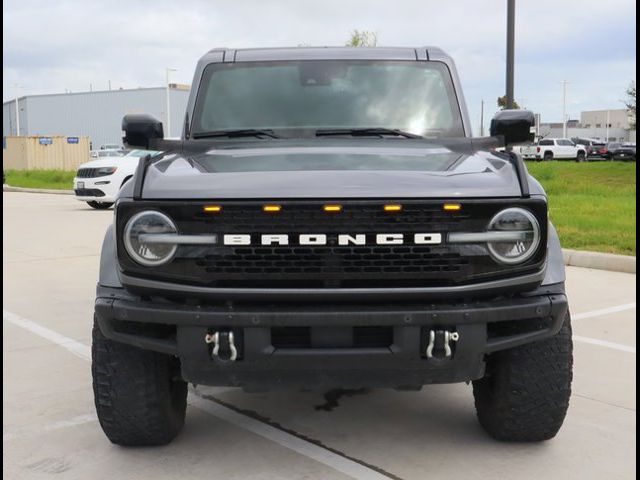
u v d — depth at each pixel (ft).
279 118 14.15
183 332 9.99
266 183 10.14
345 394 14.83
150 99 295.28
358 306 9.91
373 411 13.87
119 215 10.07
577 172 84.99
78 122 310.04
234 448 12.23
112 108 303.27
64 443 12.48
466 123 14.14
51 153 132.67
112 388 11.20
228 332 9.89
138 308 10.07
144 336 10.50
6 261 31.89
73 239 39.19
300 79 14.65
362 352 9.87
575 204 47.93
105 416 11.41
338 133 13.87
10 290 25.57
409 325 9.80
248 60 15.03
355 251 9.83
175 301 10.16
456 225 9.89
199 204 9.84
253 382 10.21
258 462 11.69
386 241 9.81
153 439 11.92
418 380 10.21
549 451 12.00
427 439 12.51
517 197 10.11
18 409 14.05
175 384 12.25
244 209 9.82
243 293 9.82
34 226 45.39
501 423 11.80
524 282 10.07
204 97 14.62
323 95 14.43
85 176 56.90
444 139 13.44
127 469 11.48
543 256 10.07
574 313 21.62
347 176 10.31
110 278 10.64
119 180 56.39
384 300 9.91
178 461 11.74
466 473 11.21
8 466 11.62
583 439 12.50
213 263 9.89
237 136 13.91
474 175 10.55
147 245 9.96
